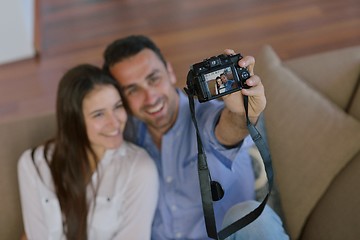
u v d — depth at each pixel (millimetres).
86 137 1409
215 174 1261
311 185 1388
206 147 1292
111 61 1378
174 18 3039
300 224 1401
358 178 1308
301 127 1427
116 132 1390
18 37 2785
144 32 2949
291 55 2600
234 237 1254
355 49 1631
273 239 1232
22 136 1627
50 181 1452
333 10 2889
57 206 1435
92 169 1444
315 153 1394
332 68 1582
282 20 2877
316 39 2688
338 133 1381
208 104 1329
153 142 1483
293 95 1487
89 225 1427
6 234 1548
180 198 1408
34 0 3172
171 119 1408
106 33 2988
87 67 1379
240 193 1311
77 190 1419
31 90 2646
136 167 1403
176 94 1426
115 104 1367
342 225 1280
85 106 1349
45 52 2908
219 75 1028
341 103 1525
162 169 1436
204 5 3127
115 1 3303
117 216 1414
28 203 1469
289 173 1411
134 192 1397
